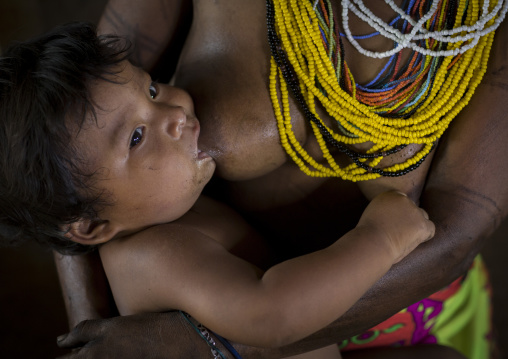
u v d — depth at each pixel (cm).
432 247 109
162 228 108
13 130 98
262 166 113
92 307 125
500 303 199
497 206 109
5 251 232
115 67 99
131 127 99
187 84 115
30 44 103
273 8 105
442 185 111
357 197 118
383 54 100
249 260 116
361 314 109
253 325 96
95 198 103
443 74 103
